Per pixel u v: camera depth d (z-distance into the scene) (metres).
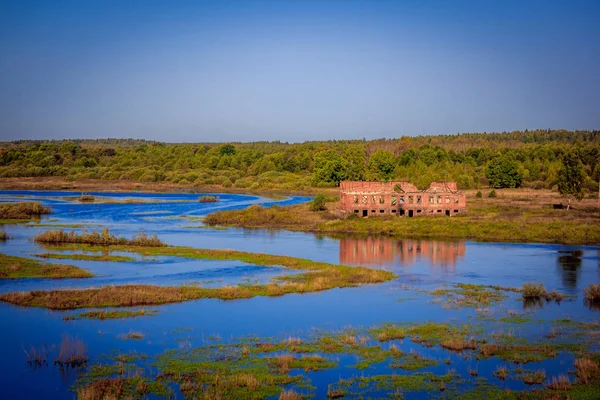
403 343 46.94
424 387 38.03
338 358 43.47
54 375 40.22
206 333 49.47
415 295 63.81
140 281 70.19
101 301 58.59
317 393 37.22
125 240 100.19
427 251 96.50
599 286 62.09
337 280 70.81
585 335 48.62
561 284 70.19
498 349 44.81
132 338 47.94
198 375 39.94
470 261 86.81
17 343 46.72
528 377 39.09
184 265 81.69
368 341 47.22
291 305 59.19
